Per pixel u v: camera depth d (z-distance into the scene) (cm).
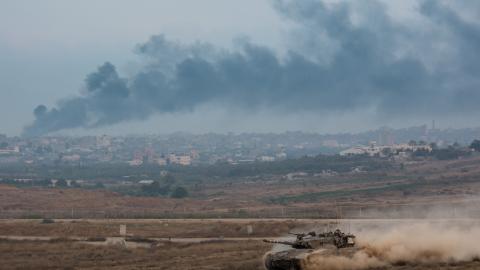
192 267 13438
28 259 15712
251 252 15662
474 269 10169
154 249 17450
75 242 19188
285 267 10725
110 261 15238
